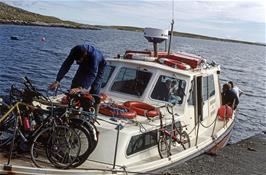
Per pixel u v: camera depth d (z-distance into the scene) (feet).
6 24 504.84
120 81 32.09
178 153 29.04
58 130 22.89
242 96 104.73
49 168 22.48
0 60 119.03
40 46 196.95
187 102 31.53
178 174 29.01
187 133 31.53
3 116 22.93
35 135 22.97
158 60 33.32
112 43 283.79
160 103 30.55
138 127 26.14
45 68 112.37
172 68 31.96
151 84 31.04
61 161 22.91
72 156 22.97
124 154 25.03
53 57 147.54
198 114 34.12
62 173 22.22
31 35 292.20
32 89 23.99
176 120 29.37
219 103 41.88
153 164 26.35
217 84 40.98
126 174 24.16
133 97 31.17
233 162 35.91
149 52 36.19
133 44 294.87
